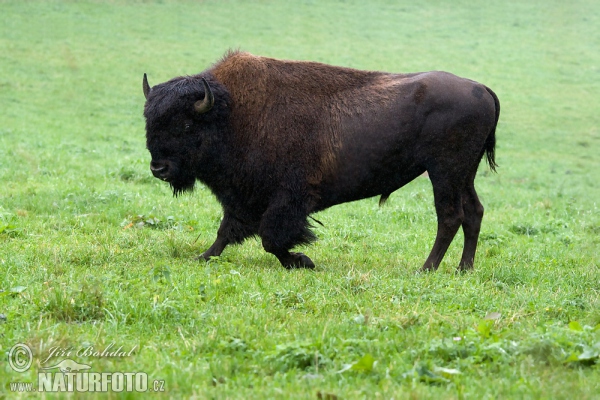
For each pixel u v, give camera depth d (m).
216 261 31.59
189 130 31.25
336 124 31.22
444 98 30.94
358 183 31.73
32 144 69.12
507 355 19.45
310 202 31.80
